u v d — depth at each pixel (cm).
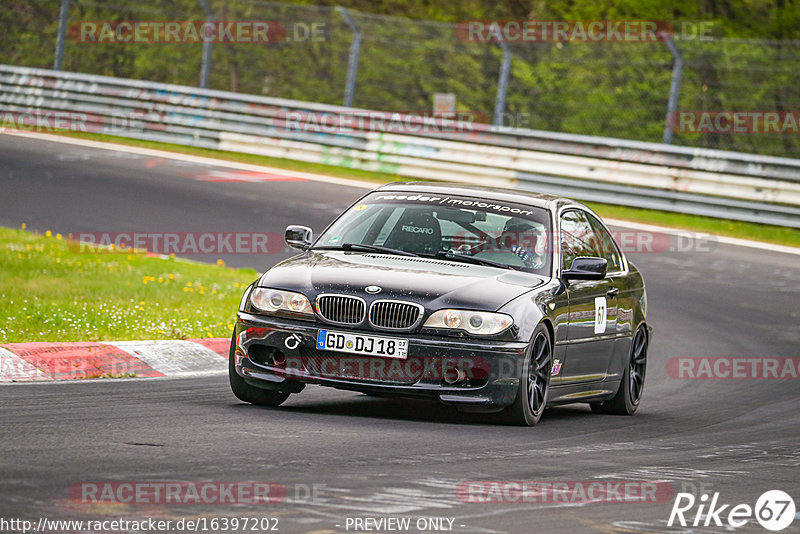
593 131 12781
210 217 7075
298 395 3291
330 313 2853
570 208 3447
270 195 7919
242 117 9712
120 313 4244
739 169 8331
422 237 3184
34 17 13788
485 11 14238
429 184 3456
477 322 2825
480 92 13225
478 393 2828
